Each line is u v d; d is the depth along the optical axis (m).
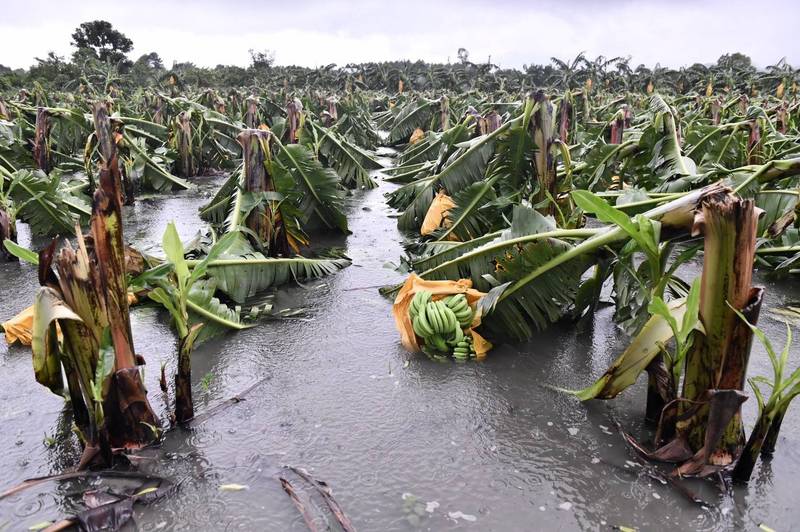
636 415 3.44
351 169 11.21
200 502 2.68
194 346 4.34
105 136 2.65
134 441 2.99
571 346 4.40
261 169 6.08
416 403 3.57
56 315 2.53
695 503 2.69
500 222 6.11
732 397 2.57
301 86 48.28
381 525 2.56
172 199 10.45
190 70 48.66
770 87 37.22
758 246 5.97
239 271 5.11
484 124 9.18
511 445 3.16
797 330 4.70
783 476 2.87
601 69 43.25
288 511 2.64
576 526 2.58
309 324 4.82
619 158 6.92
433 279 4.84
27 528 2.49
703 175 5.54
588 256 3.97
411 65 62.44
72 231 7.43
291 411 3.46
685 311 2.84
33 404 3.49
